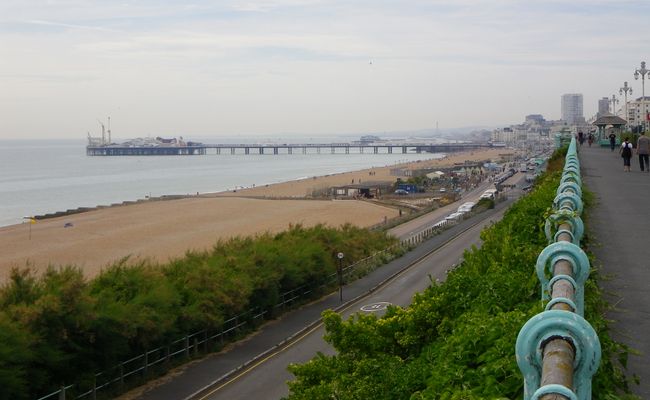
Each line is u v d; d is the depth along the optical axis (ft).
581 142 210.59
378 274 148.15
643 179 82.64
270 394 75.36
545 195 44.39
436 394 19.69
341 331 37.91
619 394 16.42
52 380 69.77
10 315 67.72
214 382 80.38
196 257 111.75
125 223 297.33
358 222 304.09
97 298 74.90
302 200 410.52
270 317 113.29
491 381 17.34
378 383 29.89
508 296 26.48
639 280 28.99
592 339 11.10
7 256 213.66
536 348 11.35
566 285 14.21
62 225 294.05
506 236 35.91
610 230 42.93
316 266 128.47
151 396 76.13
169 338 86.38
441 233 212.64
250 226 282.36
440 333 29.55
